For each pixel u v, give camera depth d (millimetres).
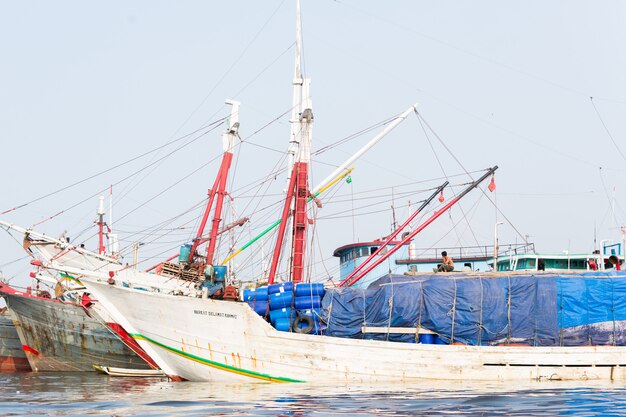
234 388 28844
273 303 32250
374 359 31078
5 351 45188
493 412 20750
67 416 20172
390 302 31781
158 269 40656
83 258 38781
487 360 31469
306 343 31125
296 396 25344
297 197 38094
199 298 31641
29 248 37344
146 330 32562
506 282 32594
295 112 40688
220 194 41750
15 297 42656
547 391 26859
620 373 32094
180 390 28188
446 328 31984
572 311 32531
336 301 32219
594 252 42062
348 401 23641
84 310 40406
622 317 32594
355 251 47969
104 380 34656
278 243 37781
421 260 46219
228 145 42250
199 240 41188
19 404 23422
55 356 43094
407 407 21953
